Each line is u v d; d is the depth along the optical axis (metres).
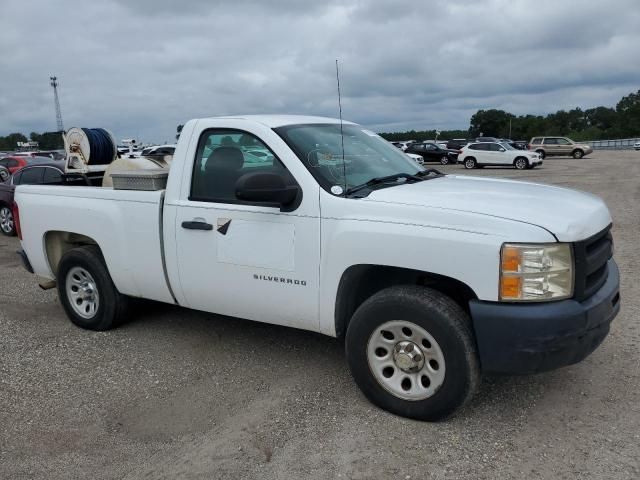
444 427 3.49
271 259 3.96
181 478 3.09
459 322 3.33
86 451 3.38
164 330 5.34
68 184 6.41
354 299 3.88
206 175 4.34
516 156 31.73
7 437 3.56
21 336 5.32
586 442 3.29
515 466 3.09
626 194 15.80
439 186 4.02
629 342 4.69
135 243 4.75
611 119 118.56
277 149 4.00
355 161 4.23
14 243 10.95
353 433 3.46
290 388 4.09
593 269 3.42
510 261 3.15
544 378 4.10
